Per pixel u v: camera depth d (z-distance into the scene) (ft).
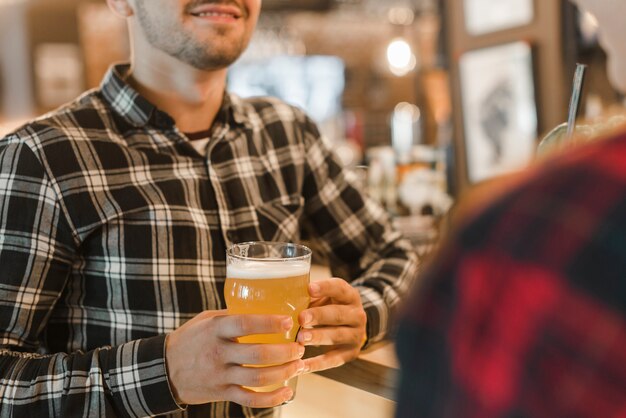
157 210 3.95
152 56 4.19
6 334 3.57
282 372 2.93
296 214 4.76
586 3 1.89
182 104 4.32
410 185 9.20
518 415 1.00
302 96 21.94
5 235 3.61
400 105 21.13
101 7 19.39
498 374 1.04
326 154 5.19
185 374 3.05
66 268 3.80
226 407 3.81
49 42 19.35
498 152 11.25
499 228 1.12
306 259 3.17
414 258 4.99
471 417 1.04
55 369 3.35
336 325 3.58
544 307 1.02
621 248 0.99
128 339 3.83
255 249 3.39
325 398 3.91
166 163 4.14
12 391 3.32
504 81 11.13
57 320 3.93
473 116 11.77
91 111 4.09
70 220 3.75
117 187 3.92
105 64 19.93
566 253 1.03
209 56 4.03
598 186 1.05
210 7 3.96
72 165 3.81
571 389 0.98
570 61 10.10
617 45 1.84
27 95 19.56
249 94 21.17
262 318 2.80
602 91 9.21
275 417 3.82
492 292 1.08
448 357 1.11
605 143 1.12
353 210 5.16
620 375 0.96
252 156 4.60
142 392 3.17
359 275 5.09
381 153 9.46
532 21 10.64
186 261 3.98
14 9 19.02
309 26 21.67
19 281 3.59
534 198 1.10
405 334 1.20
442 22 12.46
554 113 10.49
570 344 0.99
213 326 2.92
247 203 4.43
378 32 22.27
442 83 15.61
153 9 4.00
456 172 12.19
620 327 0.97
